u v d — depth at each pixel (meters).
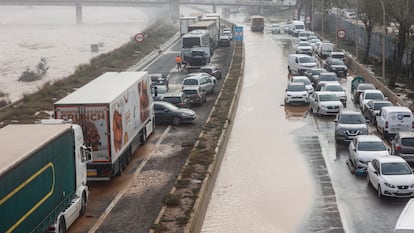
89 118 29.62
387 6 70.94
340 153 37.50
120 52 94.00
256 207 28.45
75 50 131.75
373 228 25.08
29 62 111.19
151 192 29.50
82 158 26.20
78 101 29.92
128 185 30.72
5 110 51.16
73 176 24.44
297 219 26.59
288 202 28.91
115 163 31.05
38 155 20.30
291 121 47.38
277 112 51.25
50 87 61.94
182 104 49.66
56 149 22.20
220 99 54.75
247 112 51.69
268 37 130.12
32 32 184.75
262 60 89.12
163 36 125.94
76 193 25.41
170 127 44.53
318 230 25.14
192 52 77.19
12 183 18.17
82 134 26.84
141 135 38.72
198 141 38.78
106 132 29.80
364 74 68.75
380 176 28.91
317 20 140.62
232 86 62.06
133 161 35.31
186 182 30.02
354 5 118.19
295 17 163.62
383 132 40.53
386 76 67.19
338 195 29.55
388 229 24.88
